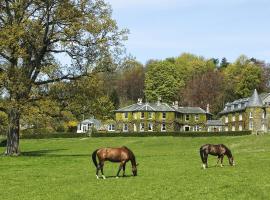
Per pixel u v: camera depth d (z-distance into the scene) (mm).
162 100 172125
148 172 32656
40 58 50000
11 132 50719
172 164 38781
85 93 50969
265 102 132875
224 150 35312
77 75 50688
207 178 28203
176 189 24438
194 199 21922
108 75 54625
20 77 46562
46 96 49938
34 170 35781
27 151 69812
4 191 25703
